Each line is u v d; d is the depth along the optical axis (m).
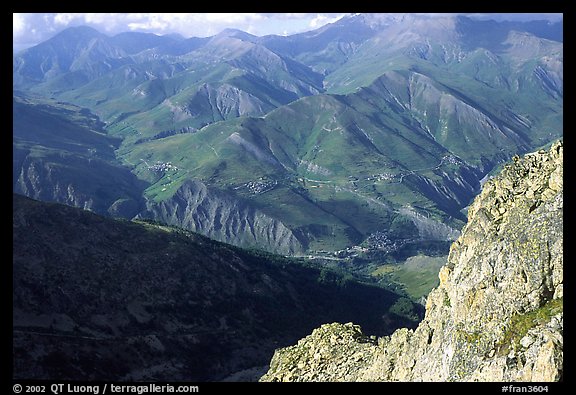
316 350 91.69
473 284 59.53
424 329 65.00
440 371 57.12
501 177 67.56
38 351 148.25
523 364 48.03
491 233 61.66
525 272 54.31
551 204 56.50
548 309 50.81
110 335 177.38
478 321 55.97
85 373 150.75
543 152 65.12
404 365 65.44
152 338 183.88
